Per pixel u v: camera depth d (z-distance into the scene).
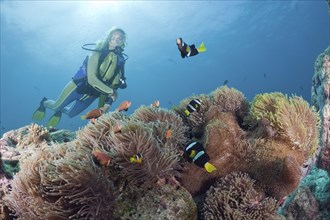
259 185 2.88
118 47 6.71
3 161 3.74
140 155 2.38
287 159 2.74
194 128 3.54
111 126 3.02
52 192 2.42
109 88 6.54
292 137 2.92
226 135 3.02
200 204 2.90
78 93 7.22
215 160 2.99
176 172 2.82
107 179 2.48
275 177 2.84
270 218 2.57
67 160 2.46
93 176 2.38
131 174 2.58
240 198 2.63
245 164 2.98
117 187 2.63
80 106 8.00
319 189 4.20
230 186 2.67
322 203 4.04
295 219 4.14
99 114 3.99
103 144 2.88
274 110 3.14
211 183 2.99
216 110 3.40
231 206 2.62
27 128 4.96
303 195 4.16
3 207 2.97
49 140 4.79
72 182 2.33
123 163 2.53
